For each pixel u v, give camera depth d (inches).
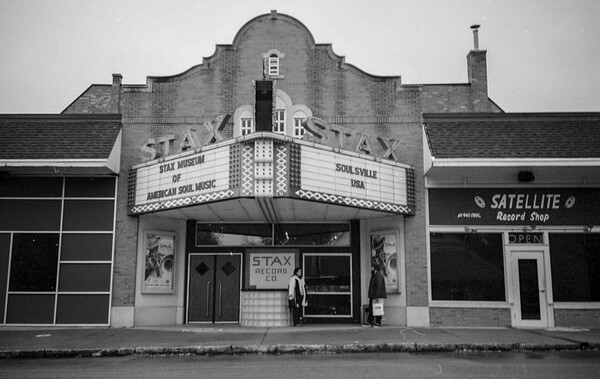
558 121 698.2
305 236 742.5
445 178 697.6
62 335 578.6
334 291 727.1
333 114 723.4
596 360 438.0
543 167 655.1
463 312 677.9
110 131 705.6
